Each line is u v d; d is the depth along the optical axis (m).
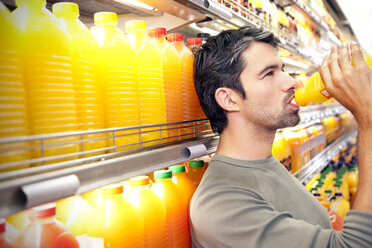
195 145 1.12
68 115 0.71
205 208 1.00
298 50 2.51
